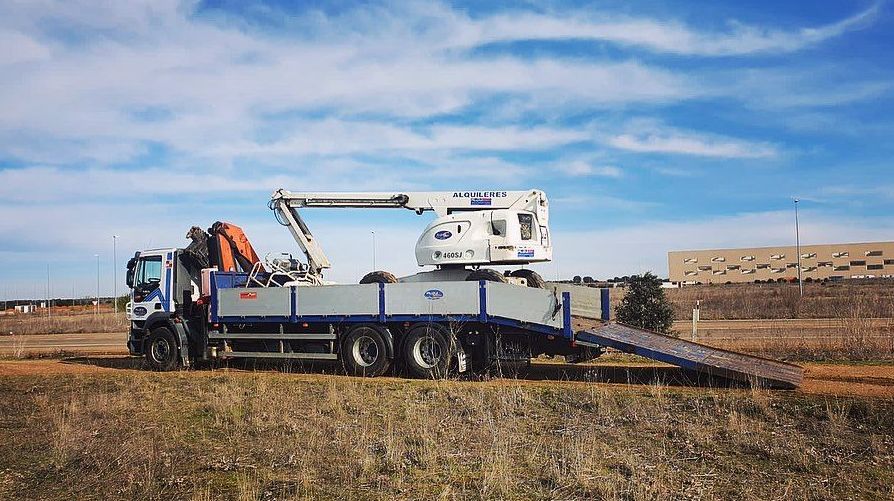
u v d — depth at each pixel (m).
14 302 89.62
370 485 7.70
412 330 15.22
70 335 36.69
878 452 8.62
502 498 7.21
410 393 12.80
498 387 13.19
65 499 7.50
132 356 21.20
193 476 8.05
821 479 7.73
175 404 12.44
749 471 8.04
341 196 18.80
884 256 95.94
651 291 20.80
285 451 9.01
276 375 16.02
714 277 103.38
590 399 11.73
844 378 13.59
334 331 16.22
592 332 14.01
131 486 7.74
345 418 10.83
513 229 16.77
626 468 8.15
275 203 19.00
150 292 18.08
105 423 10.78
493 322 14.56
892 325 23.14
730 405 10.96
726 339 21.25
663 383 13.53
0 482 8.08
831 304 36.94
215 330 17.53
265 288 16.78
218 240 18.11
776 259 100.62
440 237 17.11
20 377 16.36
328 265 19.55
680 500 7.10
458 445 9.17
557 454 8.71
